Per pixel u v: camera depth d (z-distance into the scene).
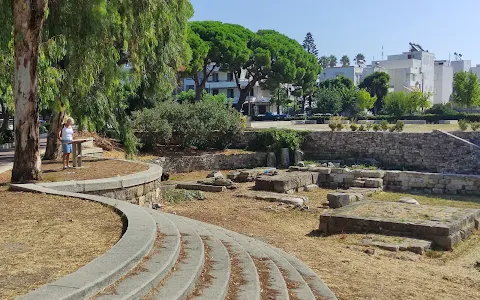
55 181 12.31
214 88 68.88
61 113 18.11
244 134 35.03
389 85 80.62
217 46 46.94
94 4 13.55
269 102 66.56
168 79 21.66
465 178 22.64
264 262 7.39
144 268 5.32
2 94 17.56
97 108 17.72
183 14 20.75
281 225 14.27
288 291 6.10
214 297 4.94
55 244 6.34
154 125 30.08
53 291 4.21
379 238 11.52
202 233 8.64
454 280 8.34
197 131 31.72
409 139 31.83
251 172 25.67
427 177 23.55
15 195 10.47
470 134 31.31
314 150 34.84
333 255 9.66
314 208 17.75
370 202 15.38
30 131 12.18
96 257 5.65
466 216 12.76
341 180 25.44
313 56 60.59
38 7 11.79
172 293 4.75
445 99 98.50
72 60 14.29
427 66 93.69
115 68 15.80
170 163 28.47
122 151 28.38
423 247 10.75
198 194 19.38
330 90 68.94
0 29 12.84
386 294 6.83
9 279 4.80
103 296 4.39
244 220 14.70
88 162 17.53
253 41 52.28
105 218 8.16
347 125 40.47
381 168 31.72
